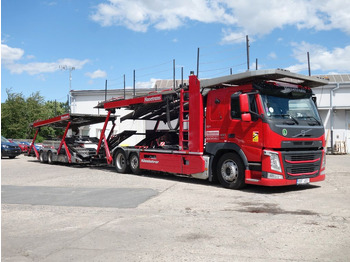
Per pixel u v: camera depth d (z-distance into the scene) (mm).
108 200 7828
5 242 4797
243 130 8883
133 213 6504
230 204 7262
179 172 10797
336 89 26516
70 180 11578
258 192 8820
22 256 4211
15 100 42000
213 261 3949
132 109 14062
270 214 6305
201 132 10102
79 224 5738
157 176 12531
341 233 5027
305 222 5688
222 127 9469
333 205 7090
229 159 9352
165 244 4605
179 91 11055
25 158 24594
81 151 16656
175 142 12609
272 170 8312
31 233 5242
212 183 10570
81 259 4078
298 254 4168
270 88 8750
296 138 8664
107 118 15109
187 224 5629
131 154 13250
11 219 6164
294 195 8344
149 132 15094
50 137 20094
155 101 12008
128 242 4719
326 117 26844
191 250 4348
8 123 41125
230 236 4938
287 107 8930
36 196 8477
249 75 8773
